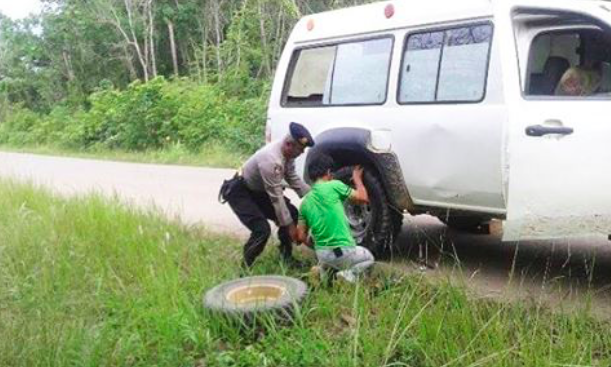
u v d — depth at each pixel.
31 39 42.94
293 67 7.34
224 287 5.11
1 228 7.57
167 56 40.22
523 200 4.86
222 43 32.91
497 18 5.27
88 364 4.05
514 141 4.84
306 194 6.09
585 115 4.91
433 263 6.38
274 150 5.89
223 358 4.27
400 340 4.14
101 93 27.52
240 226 8.68
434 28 5.81
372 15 6.49
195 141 20.56
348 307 4.95
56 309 4.95
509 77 5.10
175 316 4.70
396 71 6.10
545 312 4.70
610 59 5.24
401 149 6.02
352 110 6.50
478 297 5.05
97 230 7.25
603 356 4.06
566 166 4.88
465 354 3.88
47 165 20.09
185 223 8.24
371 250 6.38
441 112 5.64
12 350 4.14
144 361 4.27
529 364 3.78
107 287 5.67
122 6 39.56
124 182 14.17
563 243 6.95
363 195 6.17
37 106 41.41
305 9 31.38
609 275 5.80
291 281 5.08
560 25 5.29
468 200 5.58
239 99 24.83
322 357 4.15
